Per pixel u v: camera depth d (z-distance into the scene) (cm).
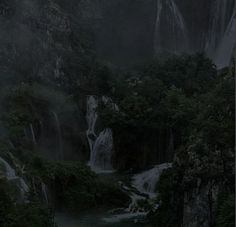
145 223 1736
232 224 1259
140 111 2538
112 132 2541
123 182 2275
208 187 1406
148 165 2486
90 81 2883
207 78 2778
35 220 1375
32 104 2511
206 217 1395
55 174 2003
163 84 2802
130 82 2848
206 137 1468
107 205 2034
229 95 1522
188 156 1491
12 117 2311
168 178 1672
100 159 2562
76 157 2584
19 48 2845
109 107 2622
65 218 1892
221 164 1412
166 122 2434
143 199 1997
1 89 2547
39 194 1862
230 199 1309
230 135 1440
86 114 2759
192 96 2605
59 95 2681
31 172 1897
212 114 1530
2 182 1434
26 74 2797
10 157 1888
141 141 2512
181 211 1523
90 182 2081
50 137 2508
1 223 1296
